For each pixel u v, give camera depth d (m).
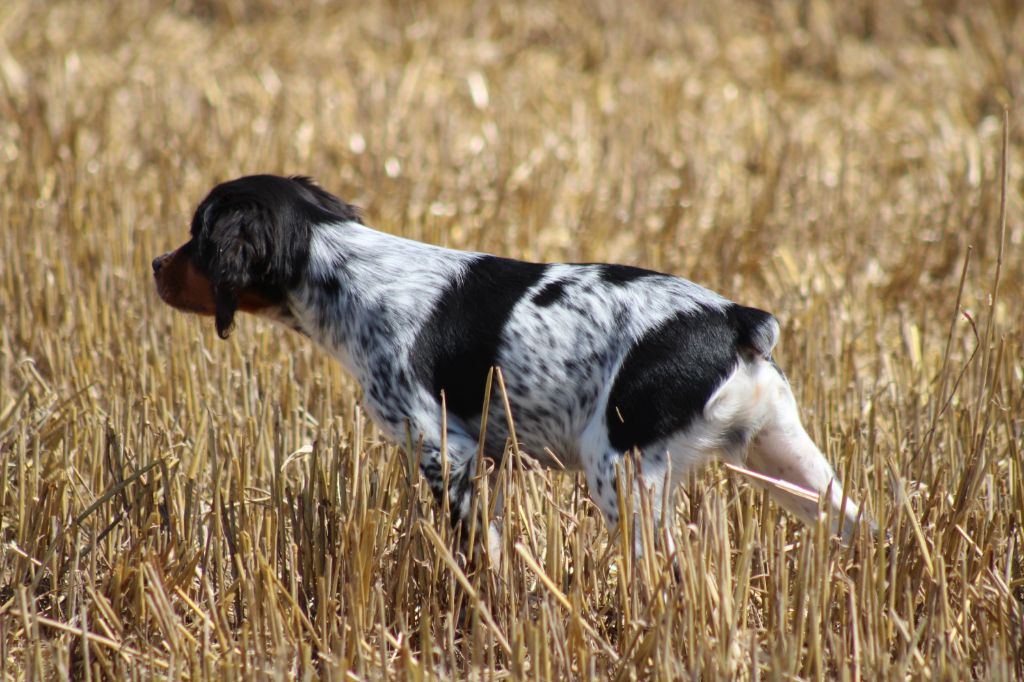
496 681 7.59
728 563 7.18
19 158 17.33
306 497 8.53
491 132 19.48
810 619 7.18
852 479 8.64
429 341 8.40
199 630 7.90
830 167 18.81
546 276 8.55
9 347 12.11
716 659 7.11
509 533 7.98
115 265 14.32
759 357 8.23
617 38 24.70
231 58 23.73
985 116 20.91
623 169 18.30
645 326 8.15
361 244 8.73
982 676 7.45
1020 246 15.53
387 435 8.61
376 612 8.02
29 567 8.65
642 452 8.04
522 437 8.52
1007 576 7.99
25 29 24.03
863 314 14.14
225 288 8.42
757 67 23.84
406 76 21.84
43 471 9.84
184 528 8.72
